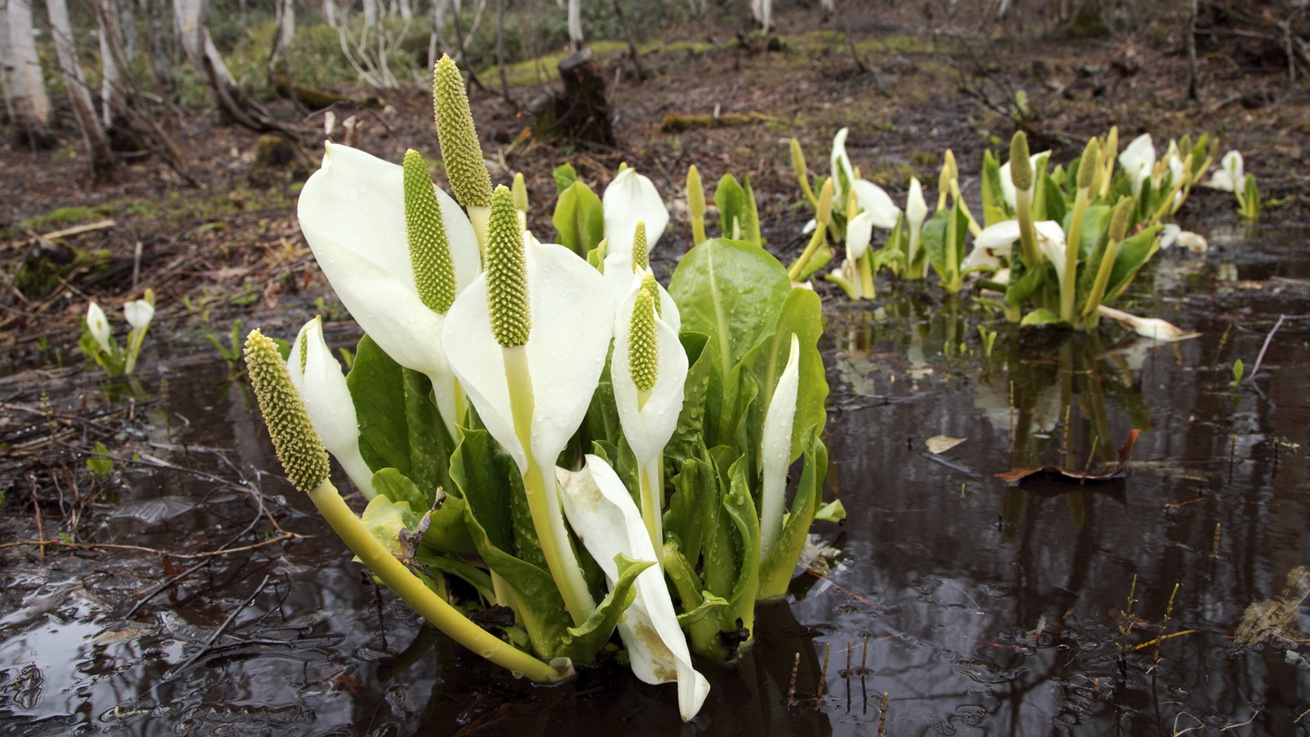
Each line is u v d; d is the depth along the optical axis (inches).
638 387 27.6
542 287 27.2
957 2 386.6
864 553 37.1
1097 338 61.3
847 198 79.4
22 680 33.8
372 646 34.2
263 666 33.7
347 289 29.6
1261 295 69.6
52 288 100.1
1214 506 38.6
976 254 73.4
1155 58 262.7
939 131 176.6
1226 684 30.0
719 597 31.3
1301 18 218.4
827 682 31.0
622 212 44.4
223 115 244.1
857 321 69.4
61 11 195.2
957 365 57.3
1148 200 88.3
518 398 27.0
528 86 292.0
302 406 25.2
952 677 30.9
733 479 30.6
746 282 34.4
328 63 370.0
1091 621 32.8
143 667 34.1
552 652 31.3
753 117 200.4
